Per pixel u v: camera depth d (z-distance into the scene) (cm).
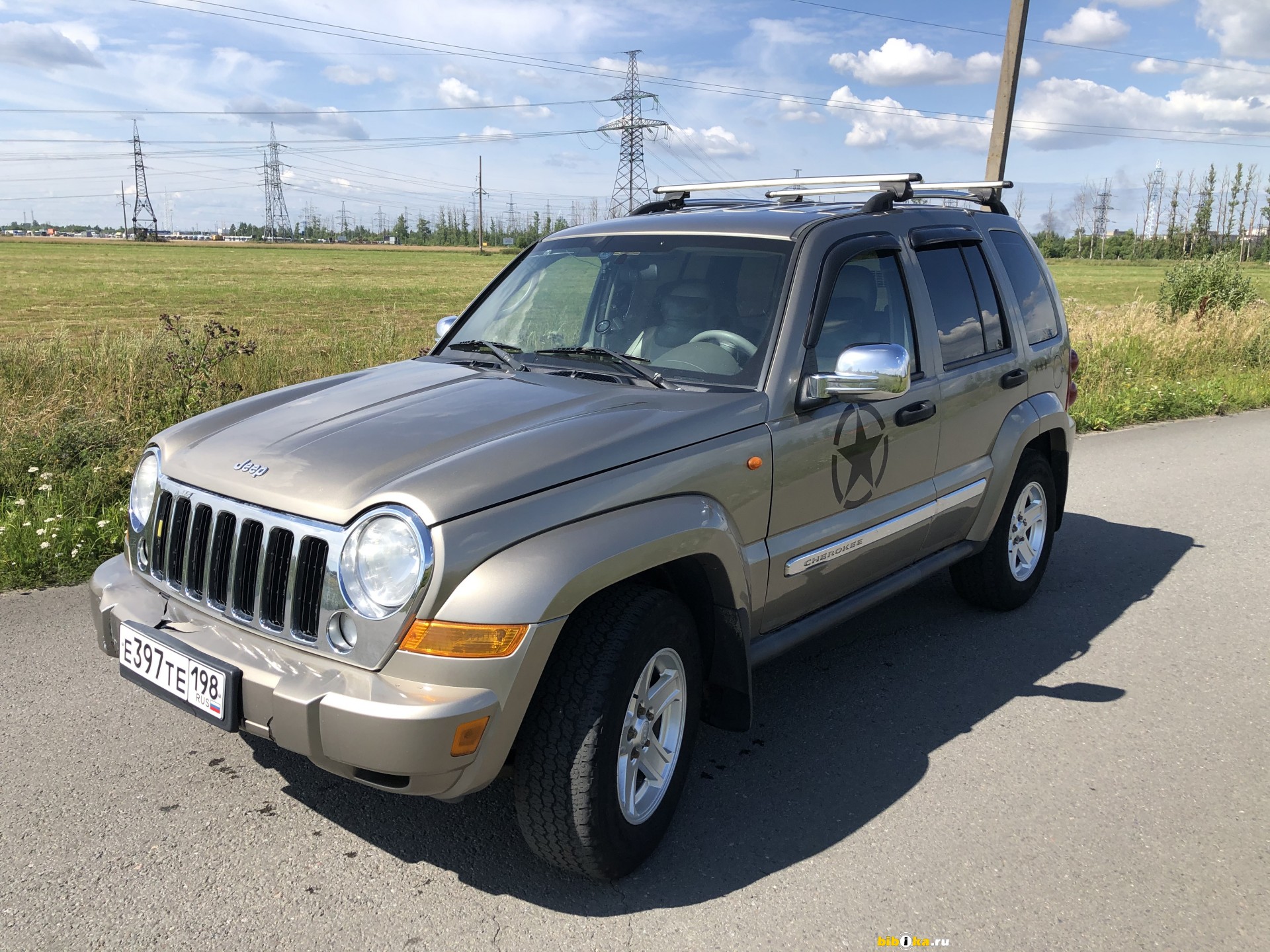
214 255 10900
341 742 234
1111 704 402
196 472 283
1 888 262
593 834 256
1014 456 456
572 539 251
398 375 357
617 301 373
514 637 237
